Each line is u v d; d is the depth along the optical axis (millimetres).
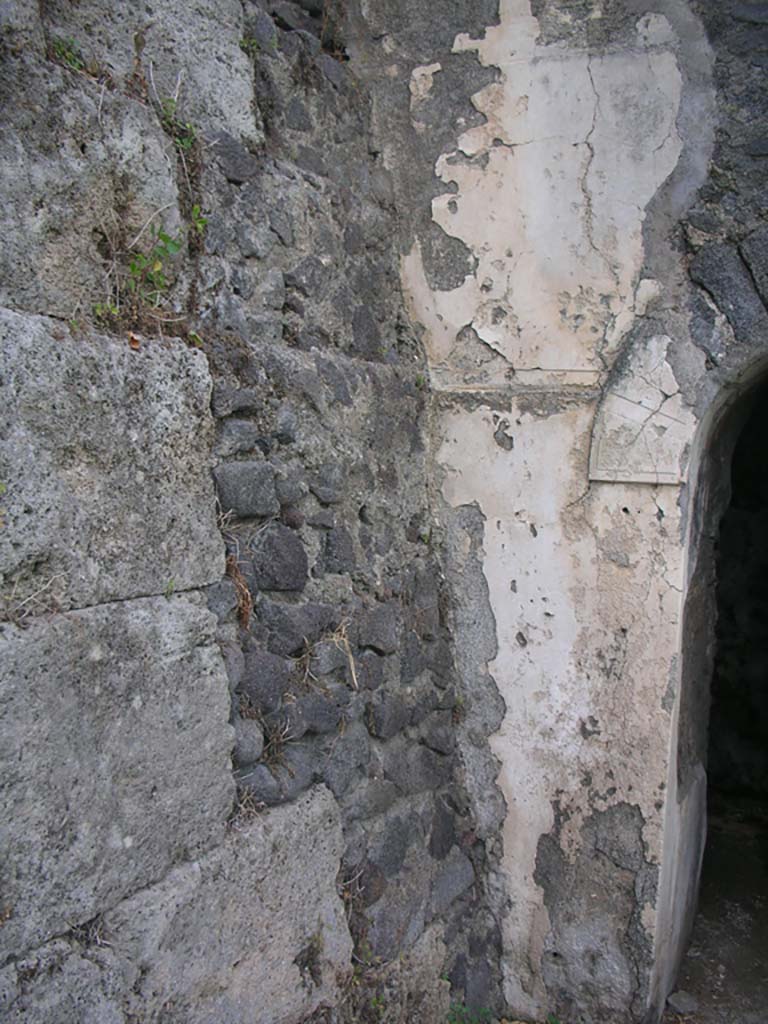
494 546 2992
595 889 2916
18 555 1569
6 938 1535
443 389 3025
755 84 2549
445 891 2934
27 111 1667
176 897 1855
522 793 3016
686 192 2654
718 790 5000
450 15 2869
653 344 2732
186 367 1948
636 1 2648
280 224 2387
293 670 2332
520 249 2867
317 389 2453
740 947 3451
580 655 2902
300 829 2238
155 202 1962
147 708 1821
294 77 2547
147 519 1840
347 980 2395
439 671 3031
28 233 1661
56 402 1644
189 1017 1886
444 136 2914
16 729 1547
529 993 3043
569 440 2861
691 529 2848
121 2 1940
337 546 2545
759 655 4922
